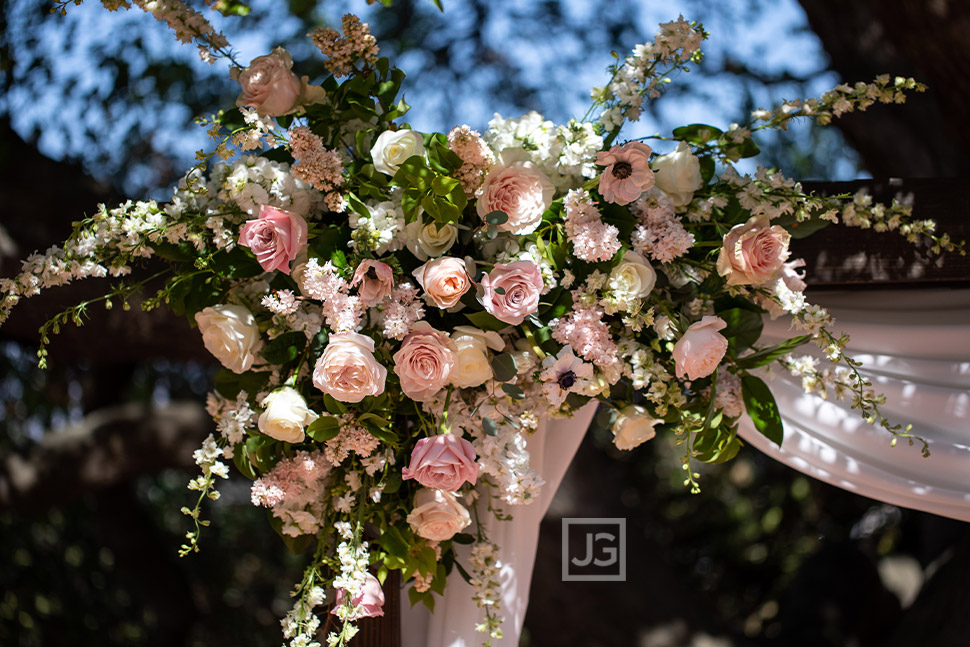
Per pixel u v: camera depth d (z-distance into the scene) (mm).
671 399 1407
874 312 1828
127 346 2760
